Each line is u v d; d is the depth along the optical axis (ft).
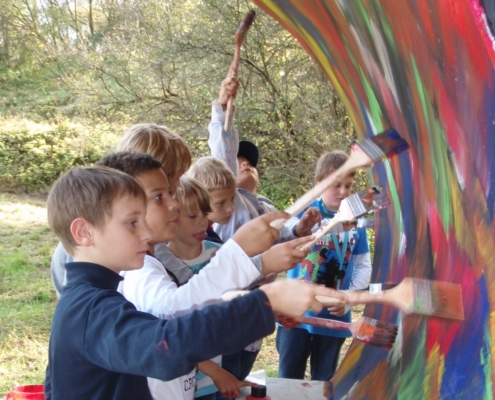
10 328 18.49
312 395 7.08
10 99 48.01
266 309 3.87
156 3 31.27
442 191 4.18
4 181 43.37
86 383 4.26
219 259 5.13
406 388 4.71
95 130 39.91
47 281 23.80
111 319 4.04
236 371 8.66
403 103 4.80
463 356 3.66
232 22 27.71
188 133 28.99
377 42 4.76
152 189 5.81
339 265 10.64
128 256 4.60
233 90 10.11
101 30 42.83
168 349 3.74
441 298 3.77
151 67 29.60
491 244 3.25
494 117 2.96
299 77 27.20
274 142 26.99
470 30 2.92
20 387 6.13
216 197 8.95
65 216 4.57
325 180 5.32
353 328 5.08
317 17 5.96
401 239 5.99
